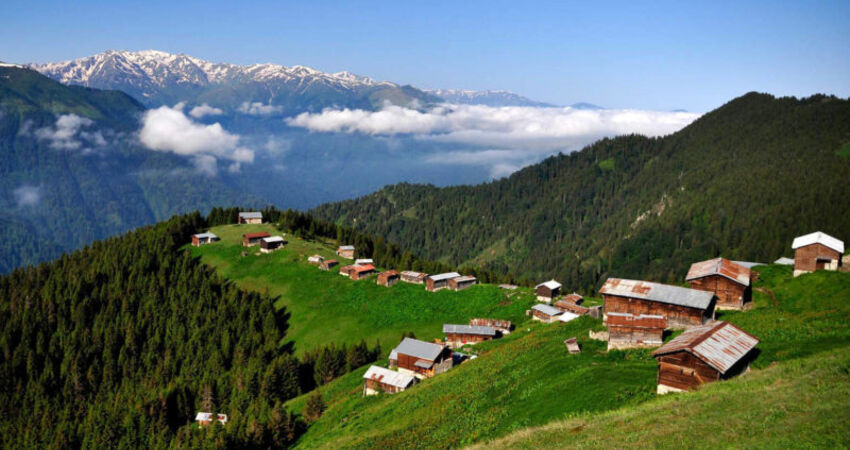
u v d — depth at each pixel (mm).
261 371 122375
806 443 30562
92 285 165000
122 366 138500
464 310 142875
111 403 123438
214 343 142000
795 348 51969
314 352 132625
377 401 91875
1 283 175625
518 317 130625
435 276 159375
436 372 99000
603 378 55062
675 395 46281
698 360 47594
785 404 36594
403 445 60844
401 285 163750
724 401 40344
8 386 131750
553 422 48281
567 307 128125
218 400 118125
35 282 175750
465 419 61156
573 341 69688
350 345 132250
